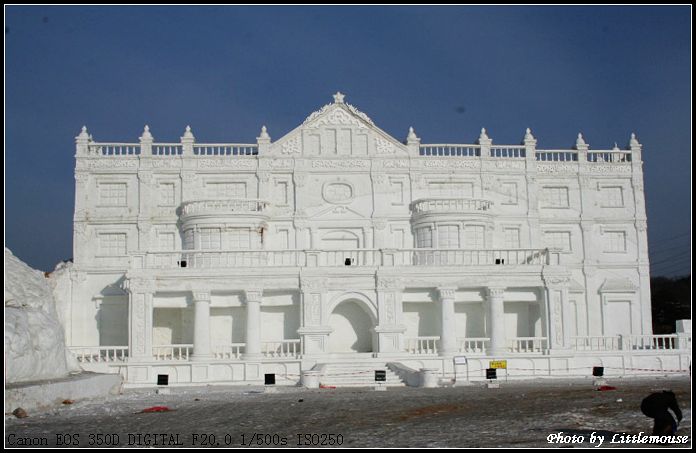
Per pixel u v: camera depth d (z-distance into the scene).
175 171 71.56
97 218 70.50
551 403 34.50
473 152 75.19
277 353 58.41
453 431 25.72
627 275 74.88
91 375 44.28
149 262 59.31
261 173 71.69
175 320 63.75
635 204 75.81
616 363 59.31
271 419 30.39
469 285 59.47
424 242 69.38
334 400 38.50
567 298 59.66
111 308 68.75
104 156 71.38
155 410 34.38
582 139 76.12
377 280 58.91
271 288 58.44
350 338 63.81
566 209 75.06
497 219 73.25
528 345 62.25
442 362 57.47
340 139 72.81
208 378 56.03
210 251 59.44
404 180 72.81
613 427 25.98
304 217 71.31
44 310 43.03
